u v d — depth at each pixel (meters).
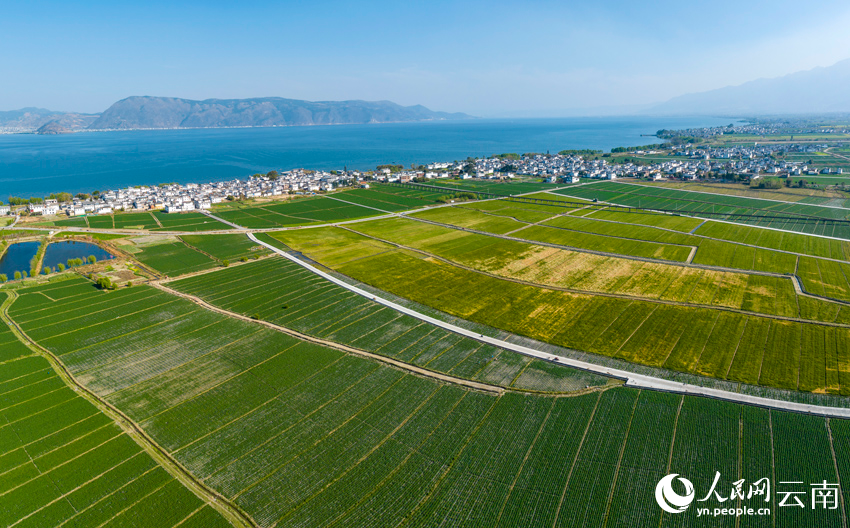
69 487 60.16
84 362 89.88
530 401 76.62
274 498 58.41
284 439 68.81
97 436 69.50
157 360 90.62
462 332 100.44
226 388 81.31
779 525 54.12
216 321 107.19
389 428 70.88
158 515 55.97
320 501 57.84
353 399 78.06
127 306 115.38
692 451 65.31
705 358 88.94
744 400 75.75
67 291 125.06
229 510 56.75
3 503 57.62
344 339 98.25
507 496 58.28
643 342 95.38
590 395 77.81
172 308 114.25
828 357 88.69
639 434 68.69
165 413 74.75
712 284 126.44
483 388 80.31
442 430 70.25
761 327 100.81
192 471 62.84
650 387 79.56
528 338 97.81
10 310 112.94
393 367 87.38
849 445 66.00
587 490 59.06
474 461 64.00
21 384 82.62
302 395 79.25
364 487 60.00
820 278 130.38
